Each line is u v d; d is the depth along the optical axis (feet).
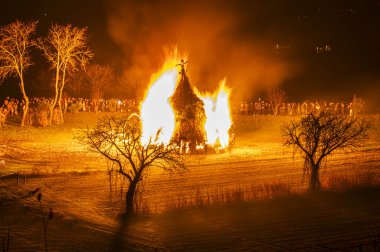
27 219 76.69
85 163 130.93
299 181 106.83
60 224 74.95
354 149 147.02
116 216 81.82
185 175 115.55
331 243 66.74
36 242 66.64
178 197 93.91
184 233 72.84
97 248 65.46
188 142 151.74
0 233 69.92
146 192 98.43
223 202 89.20
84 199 92.17
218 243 68.13
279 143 172.24
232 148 160.76
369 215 80.07
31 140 174.29
